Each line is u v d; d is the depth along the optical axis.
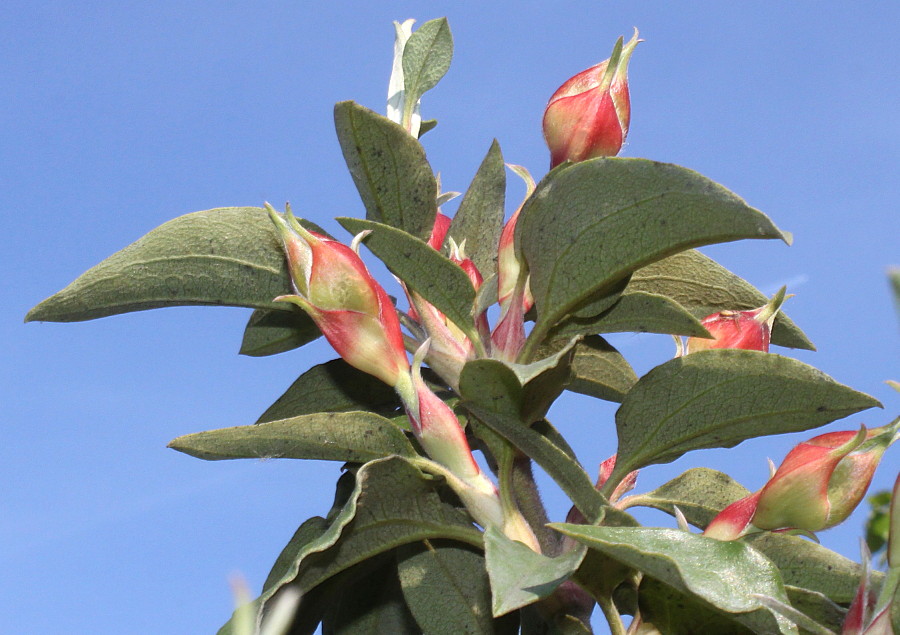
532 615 0.45
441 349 0.46
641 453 0.45
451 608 0.45
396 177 0.46
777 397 0.44
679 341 0.47
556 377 0.44
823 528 0.43
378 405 0.48
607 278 0.43
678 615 0.42
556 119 0.46
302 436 0.44
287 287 0.46
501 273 0.46
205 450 0.44
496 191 0.49
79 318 0.46
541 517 0.45
